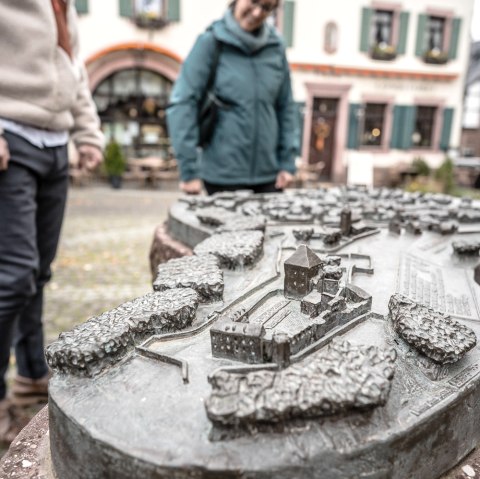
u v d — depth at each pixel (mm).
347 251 1659
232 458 698
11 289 1793
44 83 1793
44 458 927
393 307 1053
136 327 945
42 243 2166
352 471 736
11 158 1753
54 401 818
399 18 11641
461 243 1629
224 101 2709
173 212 2205
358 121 11945
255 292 1227
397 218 1990
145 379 855
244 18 2588
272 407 716
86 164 2447
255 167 2844
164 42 10500
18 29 1702
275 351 867
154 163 10586
